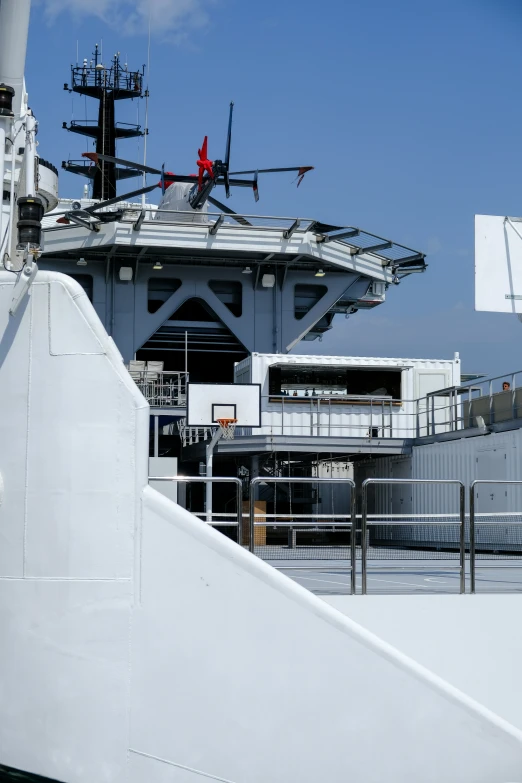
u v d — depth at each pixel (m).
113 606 6.02
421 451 26.83
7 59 8.02
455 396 26.48
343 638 5.94
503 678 7.95
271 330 43.44
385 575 10.19
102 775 5.98
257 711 5.92
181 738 5.94
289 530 13.55
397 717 5.93
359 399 31.30
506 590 8.46
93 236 39.59
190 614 5.97
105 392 6.11
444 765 5.93
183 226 39.69
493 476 22.42
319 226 40.88
